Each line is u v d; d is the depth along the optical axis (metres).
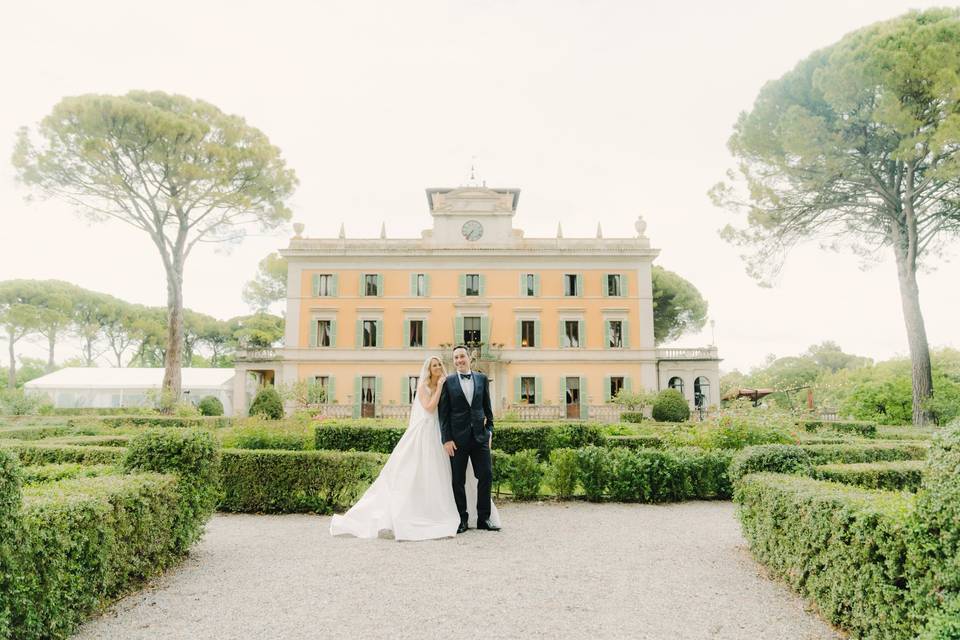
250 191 28.14
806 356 59.91
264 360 33.66
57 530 3.54
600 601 4.25
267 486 7.94
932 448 3.00
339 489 7.93
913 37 17.11
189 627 3.76
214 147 25.72
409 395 33.19
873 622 3.29
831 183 20.62
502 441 10.81
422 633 3.63
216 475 5.87
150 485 4.78
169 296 26.88
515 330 33.53
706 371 33.34
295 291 33.84
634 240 33.91
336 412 32.81
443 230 34.22
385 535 6.40
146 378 36.22
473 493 6.92
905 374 23.66
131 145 24.81
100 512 3.99
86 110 23.81
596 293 33.66
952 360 25.36
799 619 3.93
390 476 6.59
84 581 3.85
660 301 42.31
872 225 21.41
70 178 24.83
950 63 16.56
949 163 16.92
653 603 4.22
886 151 19.36
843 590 3.62
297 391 30.58
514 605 4.14
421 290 33.75
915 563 2.97
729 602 4.25
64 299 41.44
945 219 19.58
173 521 5.11
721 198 23.19
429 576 4.82
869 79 17.38
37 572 3.38
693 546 6.00
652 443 11.40
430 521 6.37
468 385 6.72
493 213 34.22
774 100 20.55
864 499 3.70
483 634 3.62
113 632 3.68
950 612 2.71
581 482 8.95
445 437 6.56
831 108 19.59
